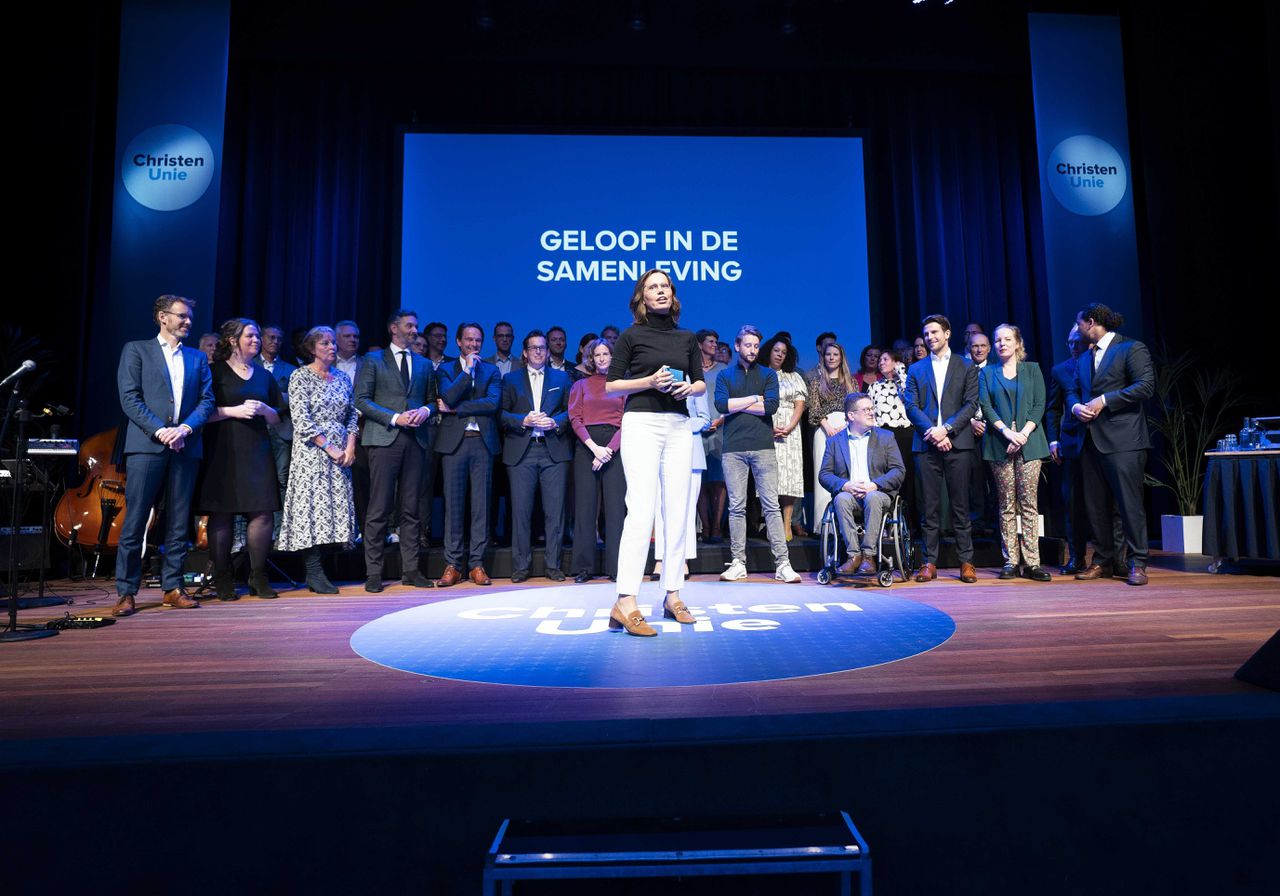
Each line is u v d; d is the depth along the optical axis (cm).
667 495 279
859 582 407
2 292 546
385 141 646
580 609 316
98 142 596
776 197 639
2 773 120
